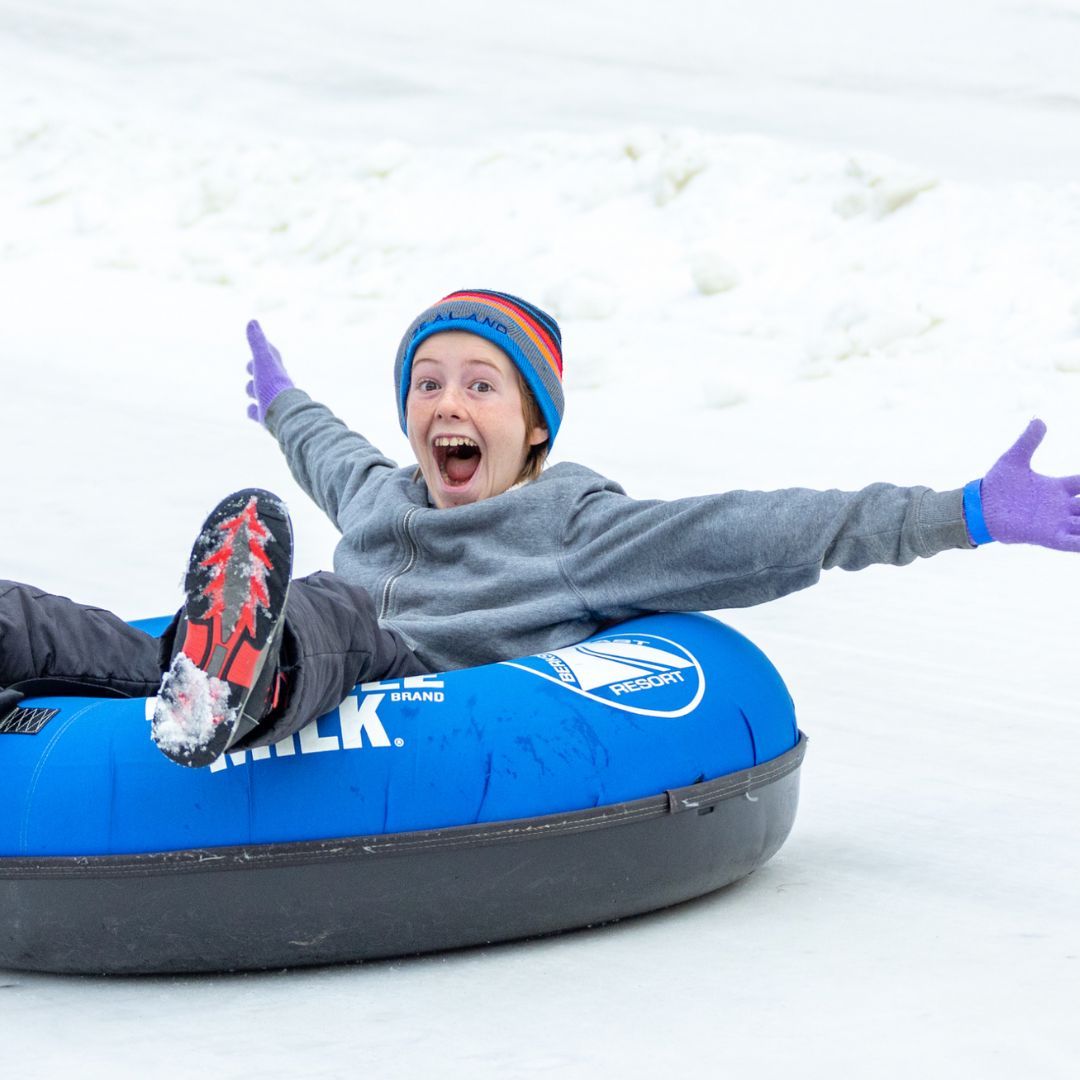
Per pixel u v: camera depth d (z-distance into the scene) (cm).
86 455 2159
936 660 1395
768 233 3091
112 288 3359
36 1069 672
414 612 947
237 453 2177
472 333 977
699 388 2491
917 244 2925
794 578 880
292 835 753
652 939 812
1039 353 2448
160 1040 700
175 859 750
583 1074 648
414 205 3531
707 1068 651
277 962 770
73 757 775
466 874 771
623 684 830
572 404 2452
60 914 765
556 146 3716
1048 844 964
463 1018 713
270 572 693
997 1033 683
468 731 781
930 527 842
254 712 707
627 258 3116
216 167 3997
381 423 2362
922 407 2306
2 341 2956
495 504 951
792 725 917
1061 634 1466
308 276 3356
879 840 980
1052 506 821
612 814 795
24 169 4169
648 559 904
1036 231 2902
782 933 817
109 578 1625
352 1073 656
